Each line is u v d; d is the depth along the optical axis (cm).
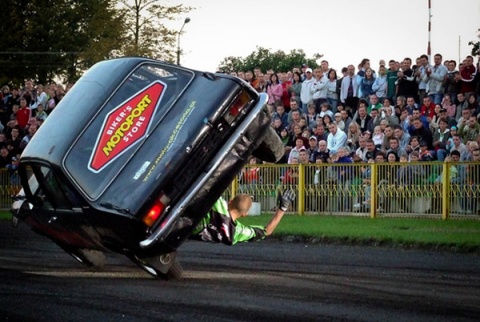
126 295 973
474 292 972
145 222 1026
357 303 895
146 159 1052
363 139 2173
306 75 2420
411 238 1539
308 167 2188
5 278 1140
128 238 1040
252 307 878
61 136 1082
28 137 2755
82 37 4331
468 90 2136
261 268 1242
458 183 1941
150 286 1047
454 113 2148
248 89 1120
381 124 2161
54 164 1059
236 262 1334
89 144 1066
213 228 1114
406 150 2089
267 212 2241
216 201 1082
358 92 2319
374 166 2075
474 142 1973
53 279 1127
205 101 1094
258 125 1123
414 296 942
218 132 1091
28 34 4316
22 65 4281
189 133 1068
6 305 915
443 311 846
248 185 2283
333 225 1836
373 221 1931
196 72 1125
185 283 1073
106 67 1140
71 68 4331
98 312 869
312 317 820
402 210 2030
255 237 1142
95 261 1279
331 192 2148
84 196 1038
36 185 1180
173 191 1048
